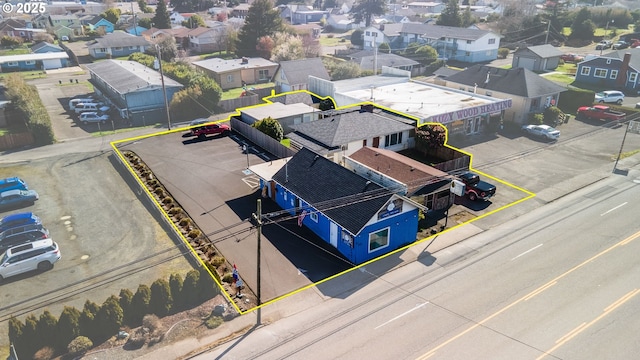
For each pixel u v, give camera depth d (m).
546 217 32.12
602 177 38.34
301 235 29.92
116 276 26.55
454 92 54.06
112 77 64.31
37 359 20.34
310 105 56.28
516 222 31.61
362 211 26.58
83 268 27.55
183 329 21.97
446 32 94.88
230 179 38.12
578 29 99.19
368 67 79.12
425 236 30.02
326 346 20.72
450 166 37.38
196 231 29.72
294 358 20.09
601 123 53.25
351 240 26.59
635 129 45.22
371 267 26.69
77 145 49.25
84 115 56.91
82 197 36.69
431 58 86.06
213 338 21.39
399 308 23.17
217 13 142.38
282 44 89.31
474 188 34.84
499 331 21.44
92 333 21.48
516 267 26.44
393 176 32.22
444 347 20.52
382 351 20.34
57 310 23.70
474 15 125.69
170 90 60.56
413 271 26.25
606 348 20.31
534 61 78.31
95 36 111.06
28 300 24.55
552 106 54.19
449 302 23.56
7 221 31.53
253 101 65.69
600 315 22.39
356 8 142.75
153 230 31.38
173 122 58.47
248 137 48.06
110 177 40.31
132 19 124.19
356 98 51.66
